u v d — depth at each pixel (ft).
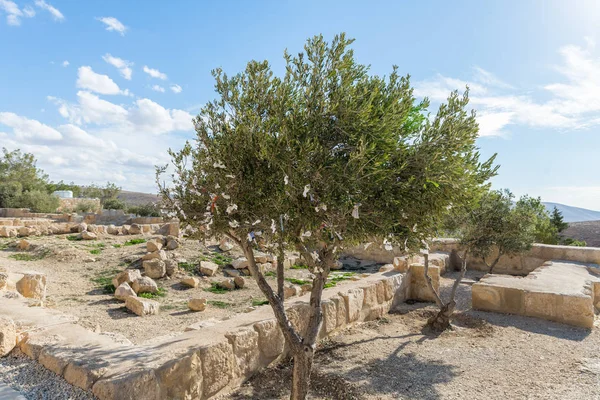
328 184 12.05
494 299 29.30
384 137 13.26
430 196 13.60
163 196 15.23
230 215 13.80
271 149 12.65
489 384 17.29
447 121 13.96
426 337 23.97
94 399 12.05
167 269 39.04
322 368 19.01
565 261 41.83
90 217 86.02
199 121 14.70
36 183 140.87
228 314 28.48
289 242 14.07
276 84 13.96
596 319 27.66
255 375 17.92
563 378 17.62
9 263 39.40
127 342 18.20
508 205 29.71
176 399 13.80
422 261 41.81
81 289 33.45
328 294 25.05
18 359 14.92
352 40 13.56
